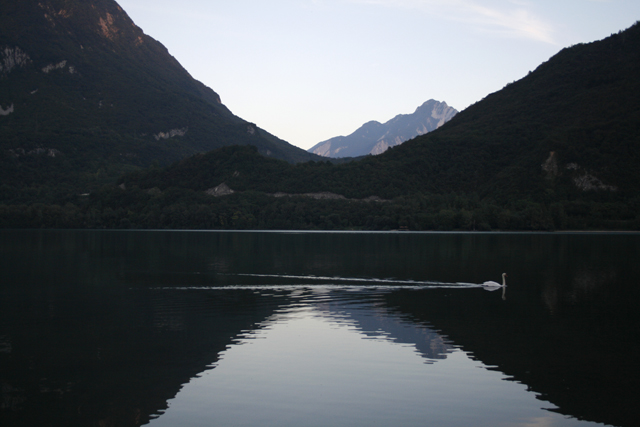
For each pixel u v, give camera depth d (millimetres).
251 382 25875
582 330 35719
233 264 77500
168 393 24594
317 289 53875
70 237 153750
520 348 31359
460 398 24031
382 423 21719
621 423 21844
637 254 94812
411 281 59281
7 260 83562
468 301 46625
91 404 23516
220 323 37625
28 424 21719
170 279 61531
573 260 84312
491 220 191625
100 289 53531
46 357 29703
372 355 29844
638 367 28016
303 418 22109
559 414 22594
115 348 31406
